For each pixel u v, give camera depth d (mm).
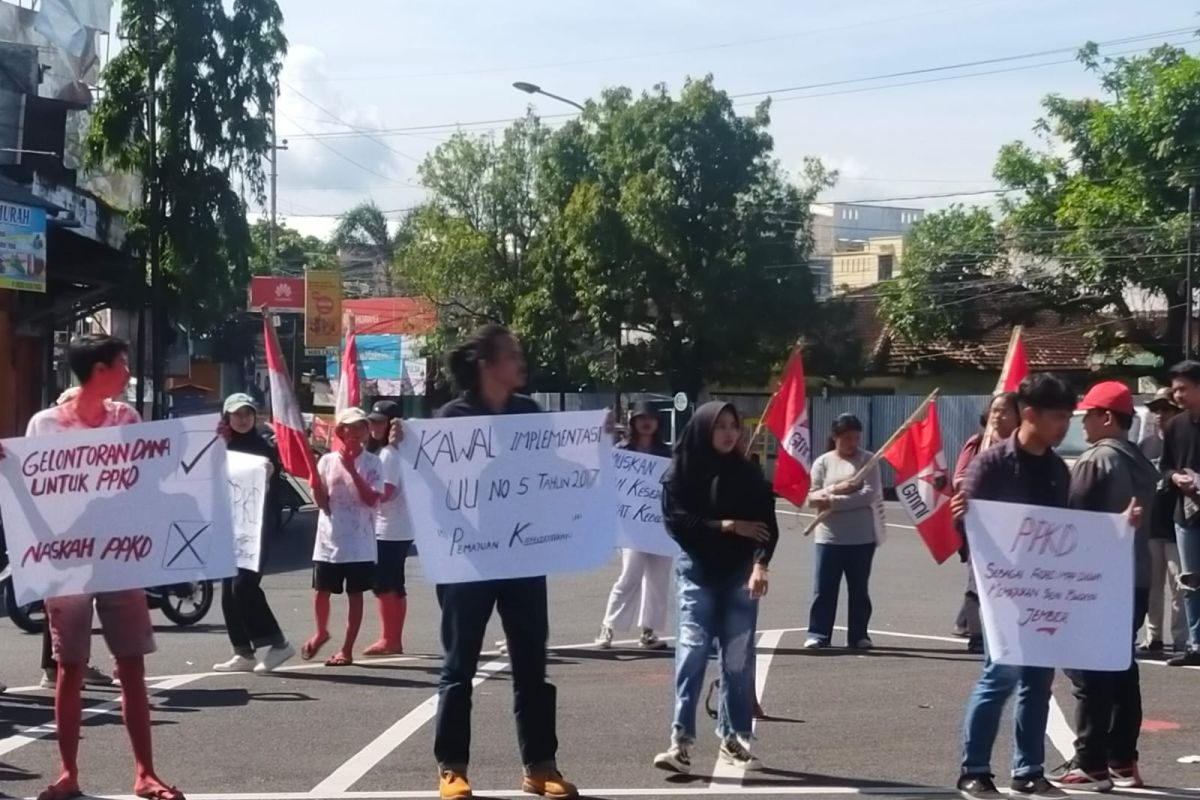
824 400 42438
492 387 7180
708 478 7570
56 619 6867
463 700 7008
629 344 43812
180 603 14000
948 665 11430
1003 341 46312
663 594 12266
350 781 7539
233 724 9039
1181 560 11242
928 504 12117
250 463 10922
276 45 30562
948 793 7258
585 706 9648
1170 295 38844
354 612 11445
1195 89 36750
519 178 47156
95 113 30062
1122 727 7406
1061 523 6875
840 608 15406
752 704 7758
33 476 6734
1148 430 13859
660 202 40875
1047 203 41281
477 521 7008
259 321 52625
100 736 8680
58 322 31766
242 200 30734
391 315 53531
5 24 29438
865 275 79438
